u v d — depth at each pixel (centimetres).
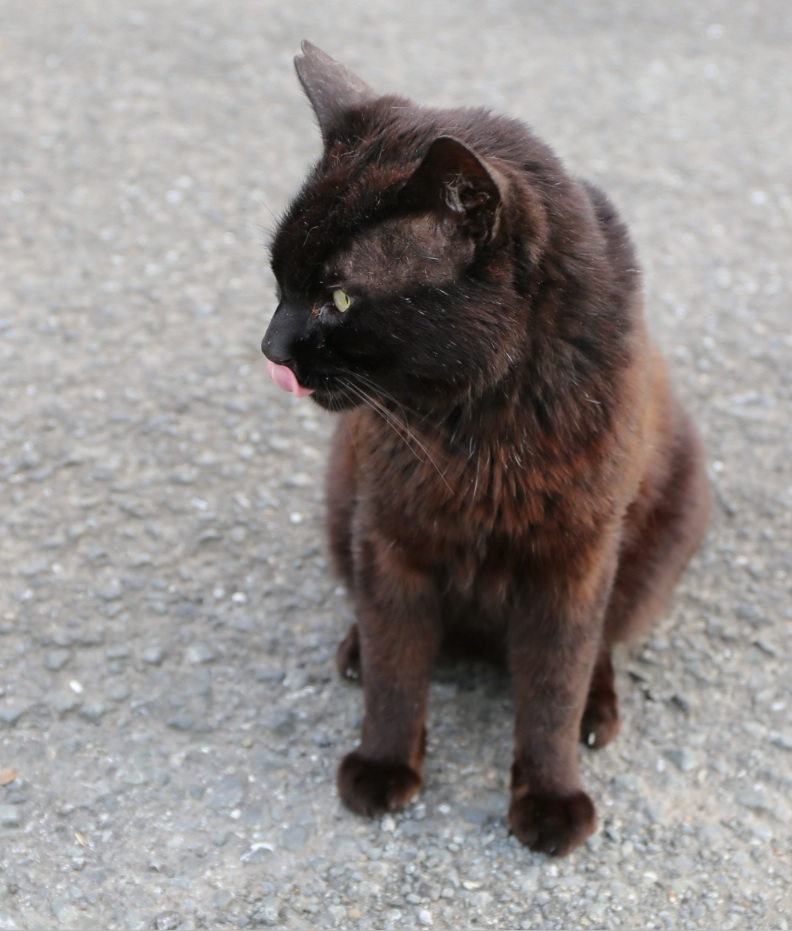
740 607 103
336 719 96
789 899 87
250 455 113
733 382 122
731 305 130
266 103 162
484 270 80
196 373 120
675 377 122
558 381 83
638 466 88
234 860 88
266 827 89
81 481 109
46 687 96
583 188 87
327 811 91
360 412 88
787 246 139
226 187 143
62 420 114
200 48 177
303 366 83
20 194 139
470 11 200
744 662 100
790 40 195
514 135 84
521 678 90
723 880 88
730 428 117
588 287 83
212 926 84
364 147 83
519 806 89
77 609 100
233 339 124
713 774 93
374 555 90
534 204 81
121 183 142
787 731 95
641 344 87
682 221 142
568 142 159
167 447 113
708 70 183
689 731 96
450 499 87
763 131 165
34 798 90
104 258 132
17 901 85
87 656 98
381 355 82
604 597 89
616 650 100
